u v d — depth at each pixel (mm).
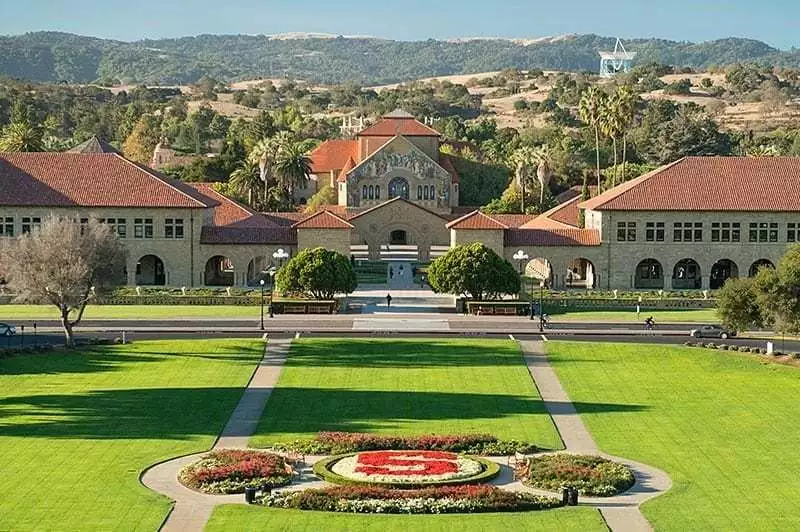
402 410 92438
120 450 79188
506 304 144750
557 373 107125
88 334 125250
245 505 67188
